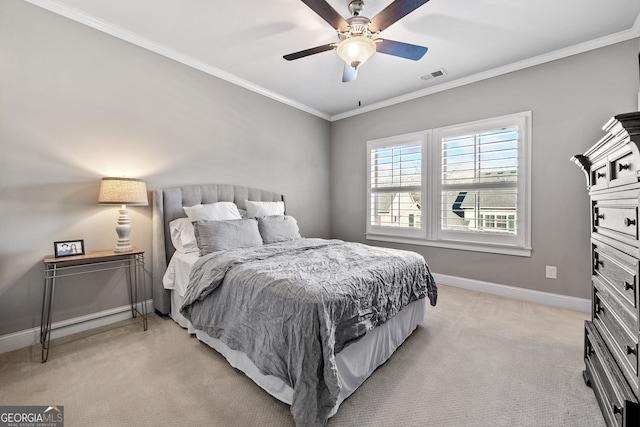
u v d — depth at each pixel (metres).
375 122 4.19
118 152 2.49
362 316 1.61
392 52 2.15
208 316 1.91
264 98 3.73
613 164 1.31
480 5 2.10
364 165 4.34
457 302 2.96
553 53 2.73
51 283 2.16
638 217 1.04
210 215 2.75
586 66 2.60
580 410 1.44
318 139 4.54
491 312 2.69
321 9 1.73
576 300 2.71
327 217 4.73
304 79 3.38
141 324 2.45
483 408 1.46
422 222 3.72
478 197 3.26
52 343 2.11
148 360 1.89
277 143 3.92
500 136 3.08
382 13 1.75
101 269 2.42
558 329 2.33
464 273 3.41
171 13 2.22
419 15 2.21
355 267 1.91
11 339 2.00
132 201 2.27
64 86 2.20
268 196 3.74
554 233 2.81
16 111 2.00
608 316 1.41
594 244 1.61
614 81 2.48
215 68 3.12
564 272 2.78
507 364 1.85
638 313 1.04
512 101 3.00
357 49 1.92
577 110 2.66
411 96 3.75
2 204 1.97
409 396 1.55
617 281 1.28
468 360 1.90
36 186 2.09
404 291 2.07
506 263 3.11
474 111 3.26
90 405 1.47
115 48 2.46
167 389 1.60
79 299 2.31
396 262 2.12
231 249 2.47
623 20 2.26
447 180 3.49
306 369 1.29
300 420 1.22
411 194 3.84
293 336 1.37
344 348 1.53
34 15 2.06
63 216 2.21
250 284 1.69
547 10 2.15
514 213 3.02
